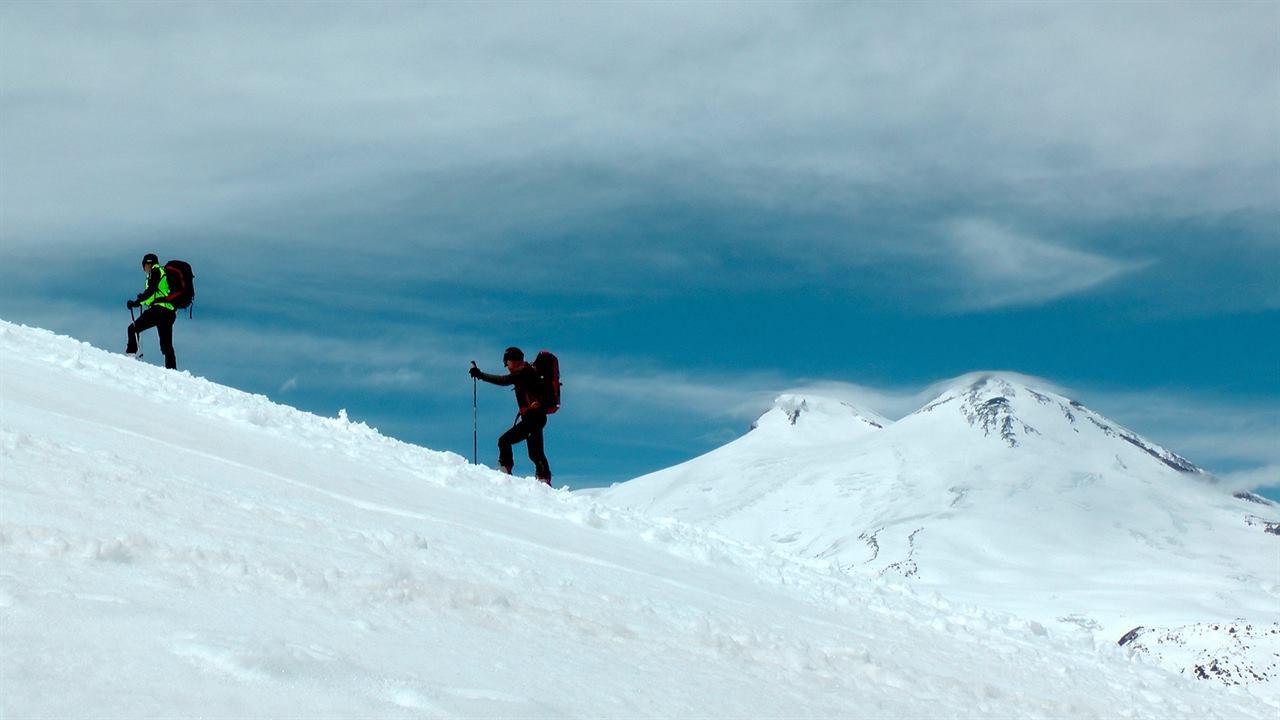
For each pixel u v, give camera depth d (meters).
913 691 7.90
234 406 14.80
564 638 6.25
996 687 8.91
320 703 3.77
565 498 16.77
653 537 14.80
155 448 9.53
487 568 7.97
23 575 4.42
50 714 3.13
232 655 3.93
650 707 5.16
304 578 5.69
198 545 5.90
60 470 6.93
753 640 8.02
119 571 4.94
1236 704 14.27
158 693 3.49
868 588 16.06
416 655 4.90
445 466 16.23
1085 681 12.34
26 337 15.91
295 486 9.89
